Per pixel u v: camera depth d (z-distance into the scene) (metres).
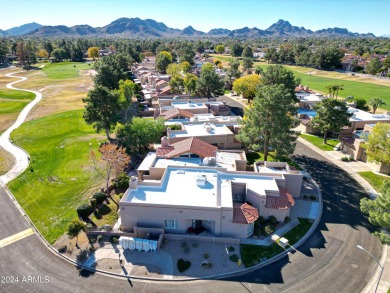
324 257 31.02
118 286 27.42
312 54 186.12
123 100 77.06
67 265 30.05
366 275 28.75
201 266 29.50
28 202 41.56
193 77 99.38
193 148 45.69
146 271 28.95
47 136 67.94
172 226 33.84
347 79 147.62
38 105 96.25
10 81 139.75
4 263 30.41
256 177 39.84
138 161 52.94
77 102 100.00
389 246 32.66
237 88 92.38
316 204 40.34
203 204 33.00
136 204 32.84
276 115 45.69
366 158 52.97
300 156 56.06
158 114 75.44
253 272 29.03
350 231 35.19
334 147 60.25
